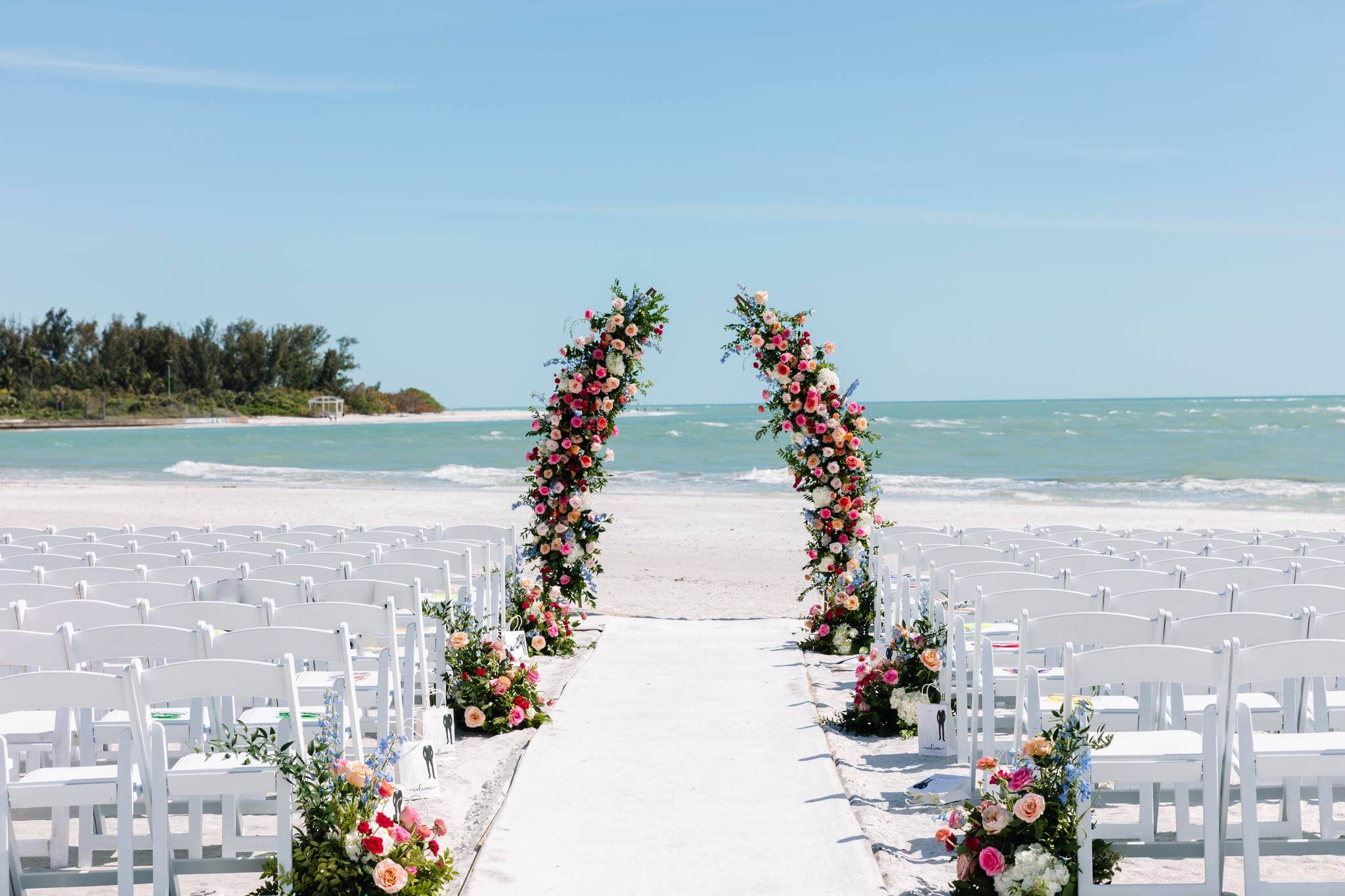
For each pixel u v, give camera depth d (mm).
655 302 9281
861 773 5246
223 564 6664
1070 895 3504
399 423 97500
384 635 4660
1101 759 3578
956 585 5211
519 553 9125
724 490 26422
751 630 9648
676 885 3873
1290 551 7043
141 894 3943
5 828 3369
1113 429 51375
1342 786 4539
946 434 48812
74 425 90938
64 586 5371
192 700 4578
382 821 3545
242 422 101000
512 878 3938
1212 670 3451
